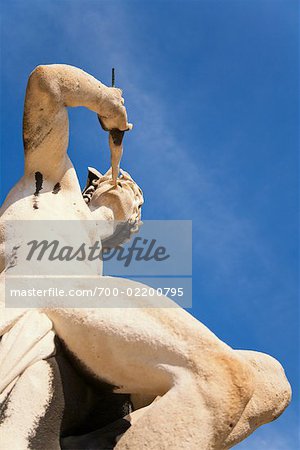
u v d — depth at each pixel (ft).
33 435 13.39
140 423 12.96
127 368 13.82
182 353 13.47
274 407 14.42
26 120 17.16
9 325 14.33
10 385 13.70
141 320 13.84
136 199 19.62
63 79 16.85
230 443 13.89
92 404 14.55
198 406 13.03
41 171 17.33
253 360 14.58
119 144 18.22
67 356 14.33
